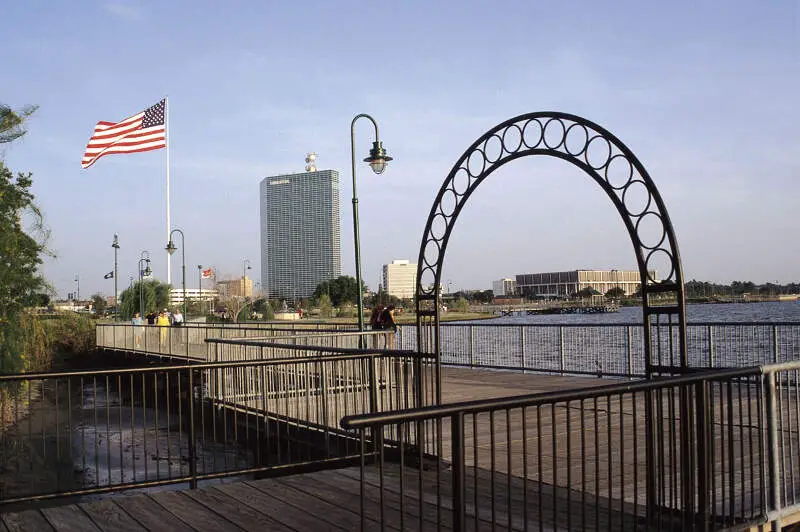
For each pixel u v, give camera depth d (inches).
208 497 251.4
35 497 240.4
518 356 669.9
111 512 233.9
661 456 195.5
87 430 571.8
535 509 223.5
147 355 1128.2
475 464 150.1
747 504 216.5
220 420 450.6
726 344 504.7
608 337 587.5
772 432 206.4
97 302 3528.5
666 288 218.7
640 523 205.0
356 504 240.2
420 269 313.9
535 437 338.0
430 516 224.4
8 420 559.5
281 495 252.8
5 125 742.5
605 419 382.6
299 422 366.0
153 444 499.2
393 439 319.3
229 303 2154.3
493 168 275.7
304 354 474.3
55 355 1353.3
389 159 618.5
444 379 602.5
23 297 772.6
